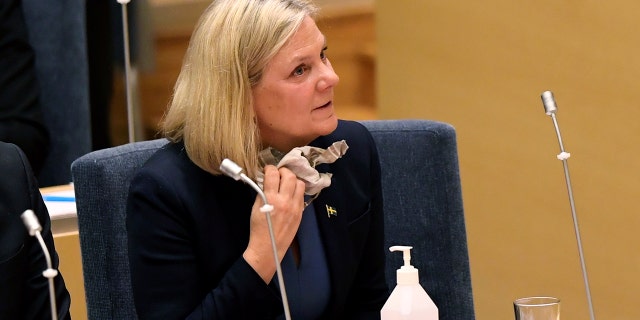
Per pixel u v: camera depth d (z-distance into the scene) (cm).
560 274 1029
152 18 1146
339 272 550
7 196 536
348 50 1248
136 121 1135
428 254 625
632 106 955
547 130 1023
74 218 744
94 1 1096
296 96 516
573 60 995
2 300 518
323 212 555
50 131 1087
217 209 529
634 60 947
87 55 1090
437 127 624
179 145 544
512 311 1074
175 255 519
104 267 560
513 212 1064
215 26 517
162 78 1166
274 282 525
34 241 538
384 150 623
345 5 1238
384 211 625
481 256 1100
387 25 1181
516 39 1041
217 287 507
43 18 1078
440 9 1113
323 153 528
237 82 512
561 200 1020
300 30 515
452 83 1113
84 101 1081
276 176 508
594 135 989
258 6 516
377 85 1205
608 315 996
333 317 553
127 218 528
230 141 512
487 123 1080
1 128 1024
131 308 562
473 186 1102
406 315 429
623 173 970
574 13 987
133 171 565
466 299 630
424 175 623
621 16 952
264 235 500
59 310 539
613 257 988
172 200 518
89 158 558
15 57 1038
